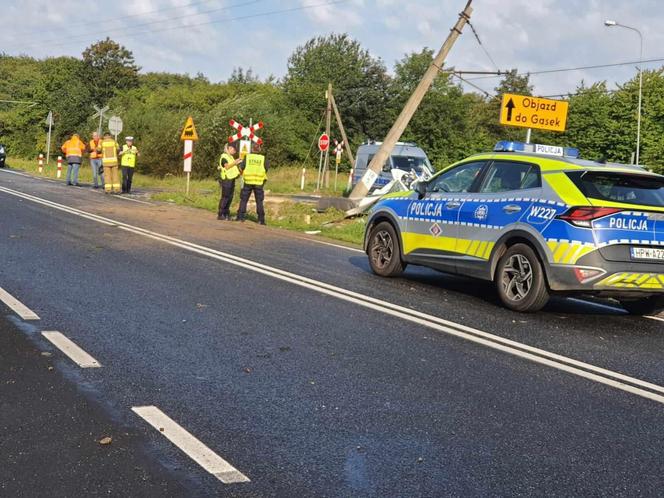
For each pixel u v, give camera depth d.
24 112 64.94
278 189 35.44
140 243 11.97
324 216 19.02
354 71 60.09
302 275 9.80
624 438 4.53
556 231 7.80
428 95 56.53
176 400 4.80
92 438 4.11
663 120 45.84
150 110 44.44
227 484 3.64
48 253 10.40
